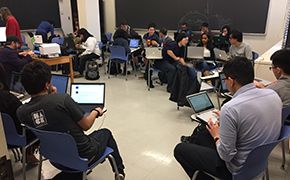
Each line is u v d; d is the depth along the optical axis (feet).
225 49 15.24
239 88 4.73
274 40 18.39
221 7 19.83
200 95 9.34
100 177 7.47
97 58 19.26
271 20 18.12
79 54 18.75
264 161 4.85
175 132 10.16
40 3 25.05
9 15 16.70
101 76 18.70
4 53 11.55
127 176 7.48
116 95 14.62
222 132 4.51
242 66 4.59
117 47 17.21
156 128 10.53
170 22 22.74
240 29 19.48
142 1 23.88
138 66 20.43
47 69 5.20
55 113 4.92
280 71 6.71
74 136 5.14
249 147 4.55
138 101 13.65
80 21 22.89
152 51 15.48
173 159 8.33
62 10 26.58
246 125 4.42
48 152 5.41
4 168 3.21
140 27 24.77
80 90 8.04
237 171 4.66
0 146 3.12
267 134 4.58
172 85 12.28
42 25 21.27
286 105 5.98
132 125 10.83
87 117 5.56
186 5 21.42
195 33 18.93
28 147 7.01
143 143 9.35
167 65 14.66
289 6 12.98
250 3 18.54
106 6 26.73
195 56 14.35
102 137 6.24
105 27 27.63
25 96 7.95
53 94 5.14
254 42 19.25
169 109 12.50
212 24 20.58
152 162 8.18
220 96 11.51
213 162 5.20
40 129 5.04
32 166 7.89
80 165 5.20
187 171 5.81
